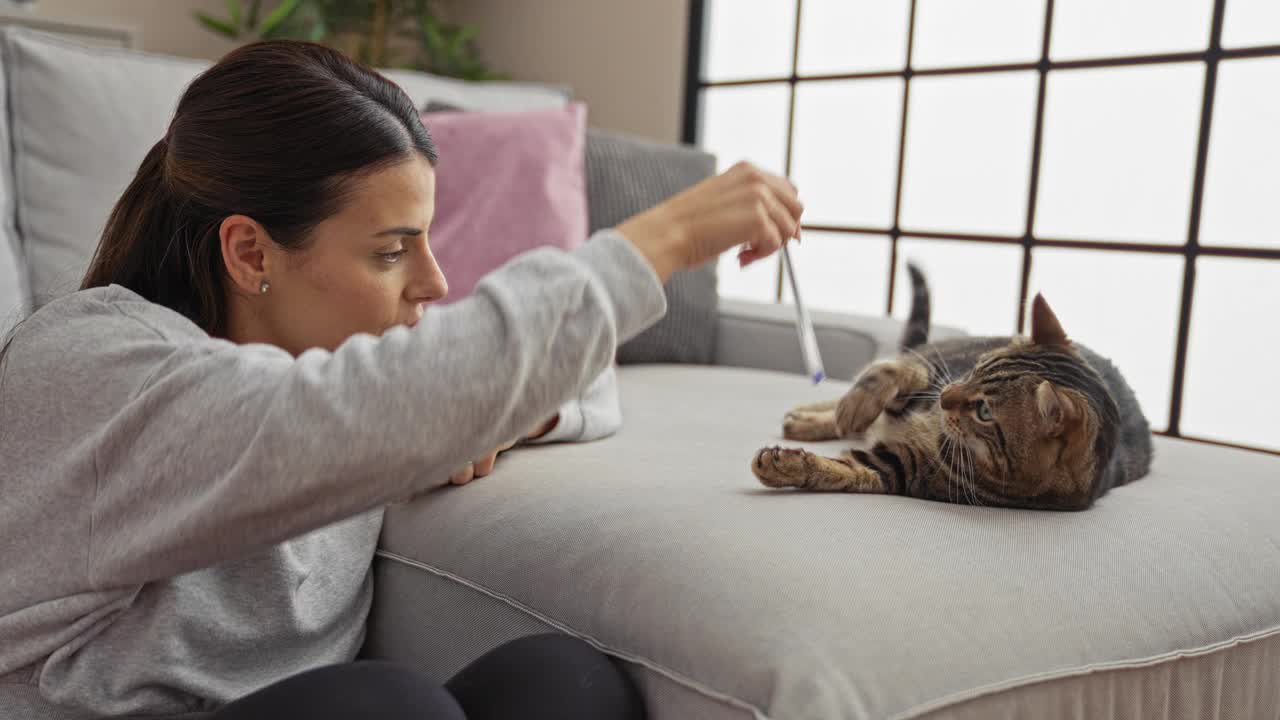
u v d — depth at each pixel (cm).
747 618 71
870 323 190
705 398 155
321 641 92
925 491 102
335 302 74
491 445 60
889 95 302
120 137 148
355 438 57
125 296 73
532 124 177
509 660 72
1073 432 94
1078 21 259
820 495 95
